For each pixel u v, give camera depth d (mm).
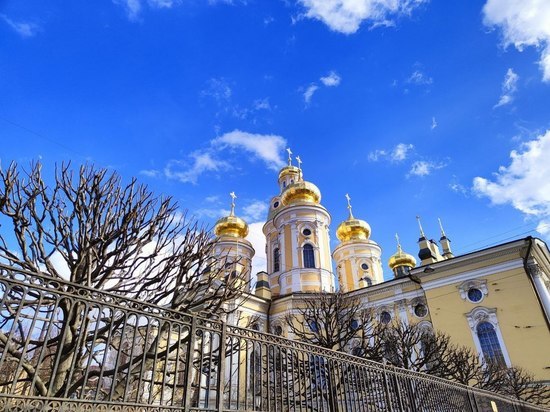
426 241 32750
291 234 36656
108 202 7742
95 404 3646
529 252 22609
